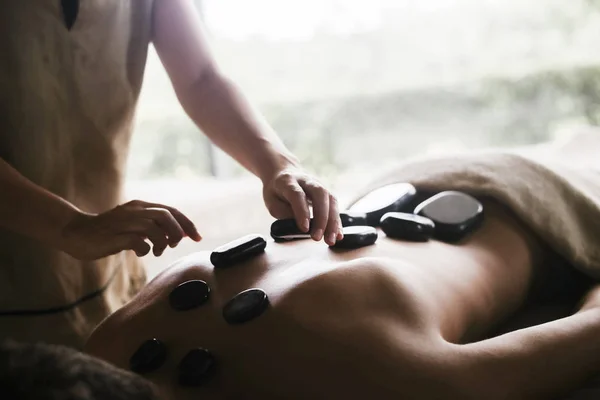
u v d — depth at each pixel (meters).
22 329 0.79
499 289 0.71
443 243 0.72
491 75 2.20
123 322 0.63
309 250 0.66
